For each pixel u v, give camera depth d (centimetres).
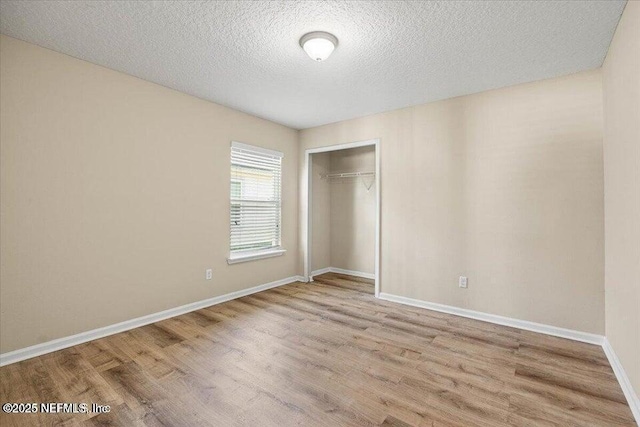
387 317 320
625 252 194
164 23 205
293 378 204
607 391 191
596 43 225
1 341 216
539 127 285
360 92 322
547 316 280
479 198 316
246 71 276
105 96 267
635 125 172
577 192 268
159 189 306
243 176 399
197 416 166
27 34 217
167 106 312
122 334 272
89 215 258
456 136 331
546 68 264
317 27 209
